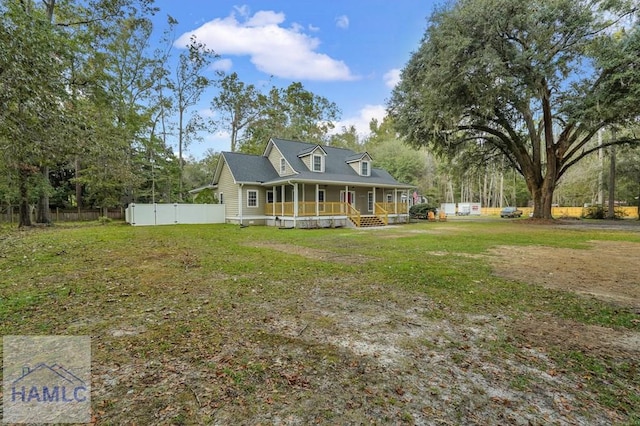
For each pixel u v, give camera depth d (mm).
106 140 13258
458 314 3643
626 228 15055
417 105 17641
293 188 17859
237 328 3213
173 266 6207
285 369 2428
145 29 21469
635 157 22484
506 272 5742
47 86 7078
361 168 21562
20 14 6953
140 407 1942
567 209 31922
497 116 18875
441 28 14734
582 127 16406
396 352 2729
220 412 1907
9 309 3656
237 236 12133
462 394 2125
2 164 12719
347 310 3771
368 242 10266
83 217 24734
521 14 13727
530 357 2645
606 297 4266
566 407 1986
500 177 47094
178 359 2561
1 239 10086
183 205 19656
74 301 4008
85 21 15320
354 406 1982
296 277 5363
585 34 14281
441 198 46375
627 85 13672
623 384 2244
